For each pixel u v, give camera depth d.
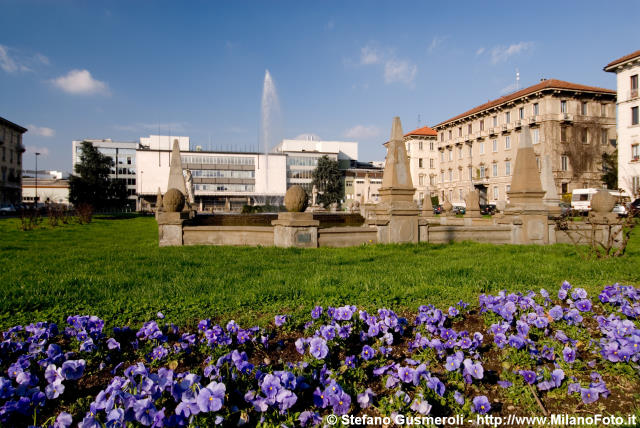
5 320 4.36
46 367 3.15
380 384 3.18
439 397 2.83
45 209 30.06
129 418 2.30
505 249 9.86
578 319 4.10
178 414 2.38
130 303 4.91
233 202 87.69
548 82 50.34
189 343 3.65
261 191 88.75
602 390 2.94
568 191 49.19
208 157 86.12
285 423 2.52
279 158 89.75
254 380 2.94
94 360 3.46
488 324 4.34
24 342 3.45
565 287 5.17
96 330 3.61
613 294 4.80
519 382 3.13
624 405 2.89
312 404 2.87
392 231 10.37
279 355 3.64
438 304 4.90
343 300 5.02
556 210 13.57
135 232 17.55
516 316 4.35
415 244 10.16
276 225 10.19
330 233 10.08
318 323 4.07
